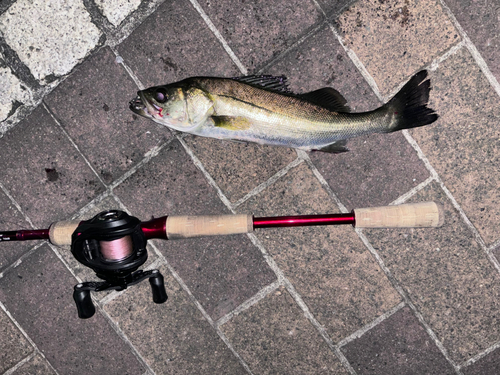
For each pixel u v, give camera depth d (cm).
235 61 54
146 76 54
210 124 49
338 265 57
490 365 57
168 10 53
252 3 53
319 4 53
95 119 55
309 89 54
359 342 58
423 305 57
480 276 56
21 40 54
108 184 56
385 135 55
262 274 58
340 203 56
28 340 60
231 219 46
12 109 55
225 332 59
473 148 54
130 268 45
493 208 55
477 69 53
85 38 54
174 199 57
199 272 58
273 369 59
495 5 52
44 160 56
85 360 60
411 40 53
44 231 46
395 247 56
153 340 60
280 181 56
